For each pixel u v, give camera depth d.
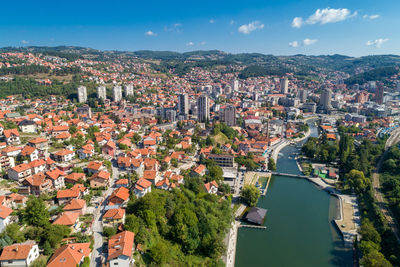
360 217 198.38
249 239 174.75
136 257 120.94
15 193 156.75
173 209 161.88
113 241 121.06
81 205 147.88
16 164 197.12
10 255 104.50
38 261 107.50
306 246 168.62
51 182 172.00
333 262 155.50
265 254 161.00
